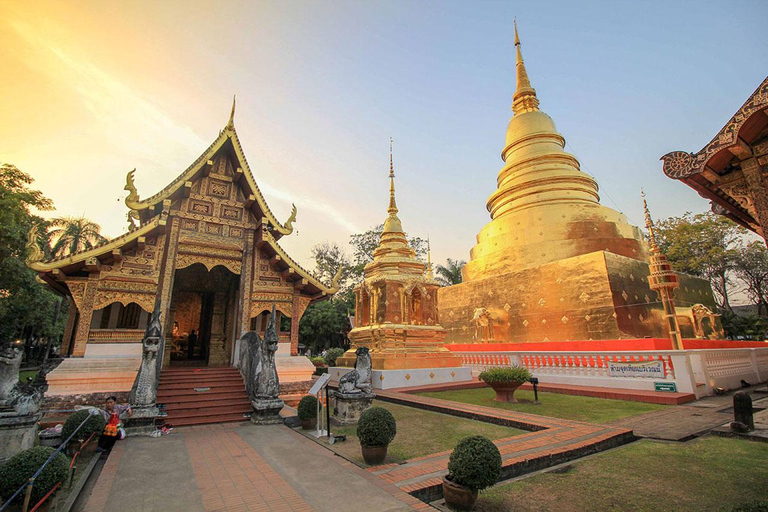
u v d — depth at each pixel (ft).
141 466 22.33
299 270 49.03
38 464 15.53
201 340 60.39
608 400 42.68
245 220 50.03
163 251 44.14
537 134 87.15
